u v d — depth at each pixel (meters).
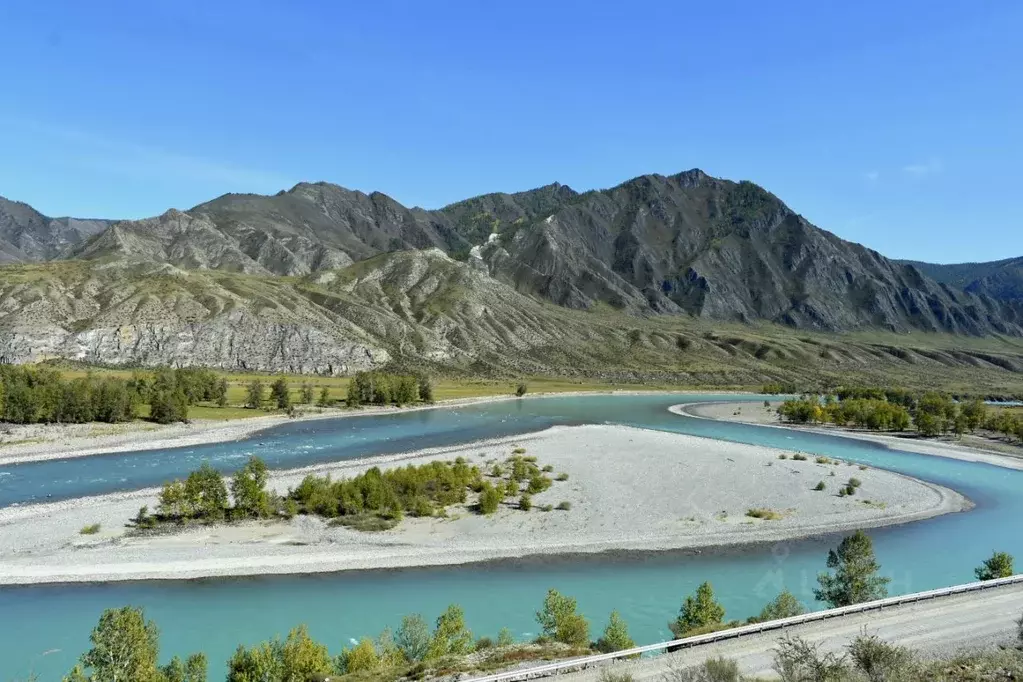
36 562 47.00
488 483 69.75
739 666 28.03
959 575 48.53
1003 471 94.31
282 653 30.17
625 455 93.56
